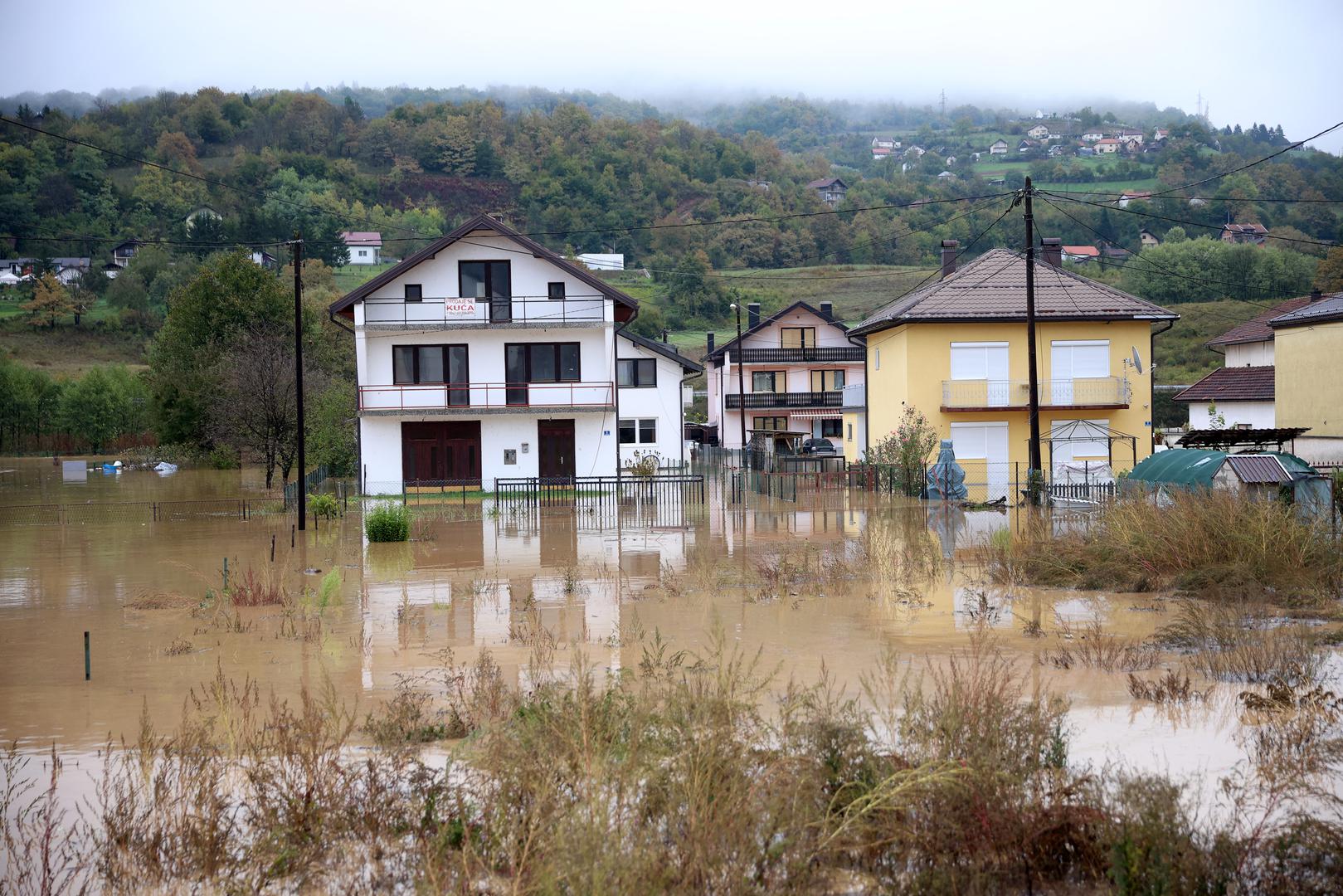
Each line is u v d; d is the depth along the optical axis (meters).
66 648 13.07
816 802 6.38
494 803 6.48
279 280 57.25
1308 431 32.66
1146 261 79.88
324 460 41.59
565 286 39.72
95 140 134.25
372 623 14.25
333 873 6.42
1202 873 5.65
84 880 6.36
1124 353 35.91
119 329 108.88
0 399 80.44
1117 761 7.74
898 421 37.28
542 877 5.55
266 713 9.72
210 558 22.11
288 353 43.91
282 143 148.75
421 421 39.38
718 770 6.25
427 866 5.88
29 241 123.00
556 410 39.03
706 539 23.98
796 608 14.53
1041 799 6.50
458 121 144.88
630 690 9.18
